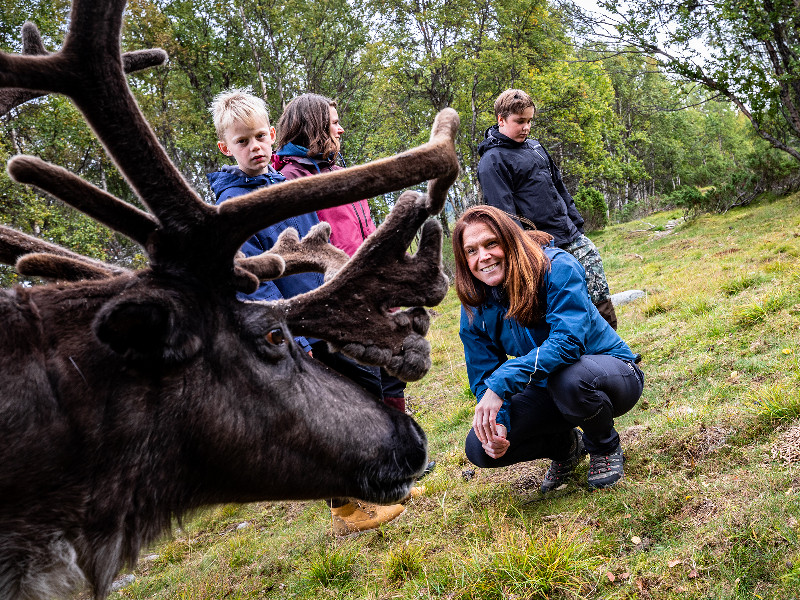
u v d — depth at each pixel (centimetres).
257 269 201
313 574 302
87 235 1664
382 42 2362
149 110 2302
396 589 267
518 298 289
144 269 186
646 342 533
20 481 160
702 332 493
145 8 2266
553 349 278
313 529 380
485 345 326
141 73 2297
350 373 321
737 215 1695
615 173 3291
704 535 229
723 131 5859
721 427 304
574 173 2869
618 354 306
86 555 172
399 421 212
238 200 180
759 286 592
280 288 329
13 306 167
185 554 423
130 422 171
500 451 283
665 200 3058
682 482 271
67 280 199
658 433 323
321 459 196
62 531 167
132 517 177
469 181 2375
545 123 2527
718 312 529
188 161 2423
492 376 280
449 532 304
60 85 160
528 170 445
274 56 2367
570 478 320
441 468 402
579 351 283
